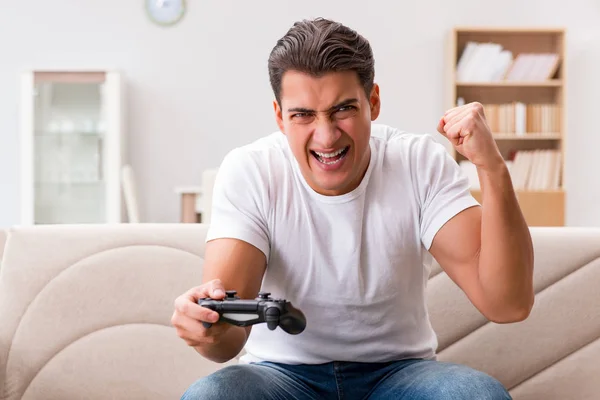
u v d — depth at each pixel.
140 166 6.61
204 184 3.61
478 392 1.32
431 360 1.54
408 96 6.67
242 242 1.49
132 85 6.58
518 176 6.43
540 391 1.81
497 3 6.67
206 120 6.62
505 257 1.40
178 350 1.82
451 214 1.50
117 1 6.56
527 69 6.43
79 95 6.29
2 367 1.80
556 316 1.83
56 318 1.82
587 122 6.76
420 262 1.57
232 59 6.62
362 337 1.54
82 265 1.85
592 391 1.81
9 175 6.57
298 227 1.53
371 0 6.64
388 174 1.56
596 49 6.72
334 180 1.42
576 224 6.79
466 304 1.83
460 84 6.43
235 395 1.35
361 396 1.53
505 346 1.82
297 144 1.42
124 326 1.83
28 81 6.25
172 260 1.86
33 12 6.55
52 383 1.80
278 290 1.55
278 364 1.56
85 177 6.30
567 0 6.70
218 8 6.60
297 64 1.37
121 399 1.80
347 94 1.37
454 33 6.39
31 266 1.85
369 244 1.53
